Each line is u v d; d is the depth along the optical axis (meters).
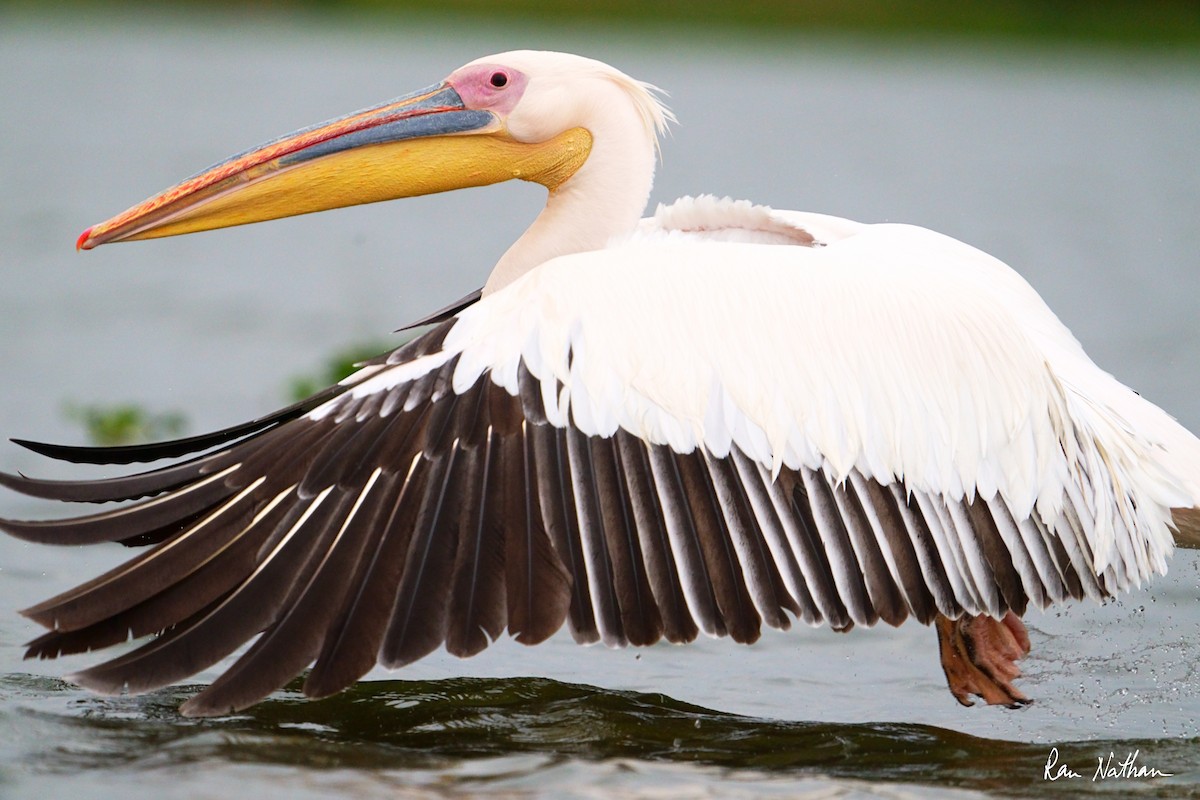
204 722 8.82
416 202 41.09
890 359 8.42
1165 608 11.86
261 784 7.75
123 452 8.45
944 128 58.28
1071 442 8.80
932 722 9.41
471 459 8.05
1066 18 87.81
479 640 7.82
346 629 7.82
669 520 8.05
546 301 8.29
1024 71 81.56
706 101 64.75
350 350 20.33
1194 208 39.66
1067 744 8.99
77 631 7.75
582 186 10.31
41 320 23.23
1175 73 80.50
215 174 9.87
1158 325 24.33
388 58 76.94
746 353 8.23
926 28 90.75
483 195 43.38
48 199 35.47
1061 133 57.28
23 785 7.62
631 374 8.12
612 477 8.05
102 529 7.79
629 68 75.06
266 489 8.00
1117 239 34.09
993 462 8.55
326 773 7.96
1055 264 30.39
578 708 9.43
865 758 8.64
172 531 8.30
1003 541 8.54
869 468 8.30
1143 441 9.12
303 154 9.96
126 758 8.11
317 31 99.88
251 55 79.56
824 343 8.35
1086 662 10.68
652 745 8.76
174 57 77.94
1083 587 8.70
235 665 7.79
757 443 8.16
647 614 7.95
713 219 10.57
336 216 37.72
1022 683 10.23
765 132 55.03
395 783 7.83
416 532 7.95
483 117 10.16
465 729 8.91
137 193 36.66
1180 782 8.33
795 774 8.29
